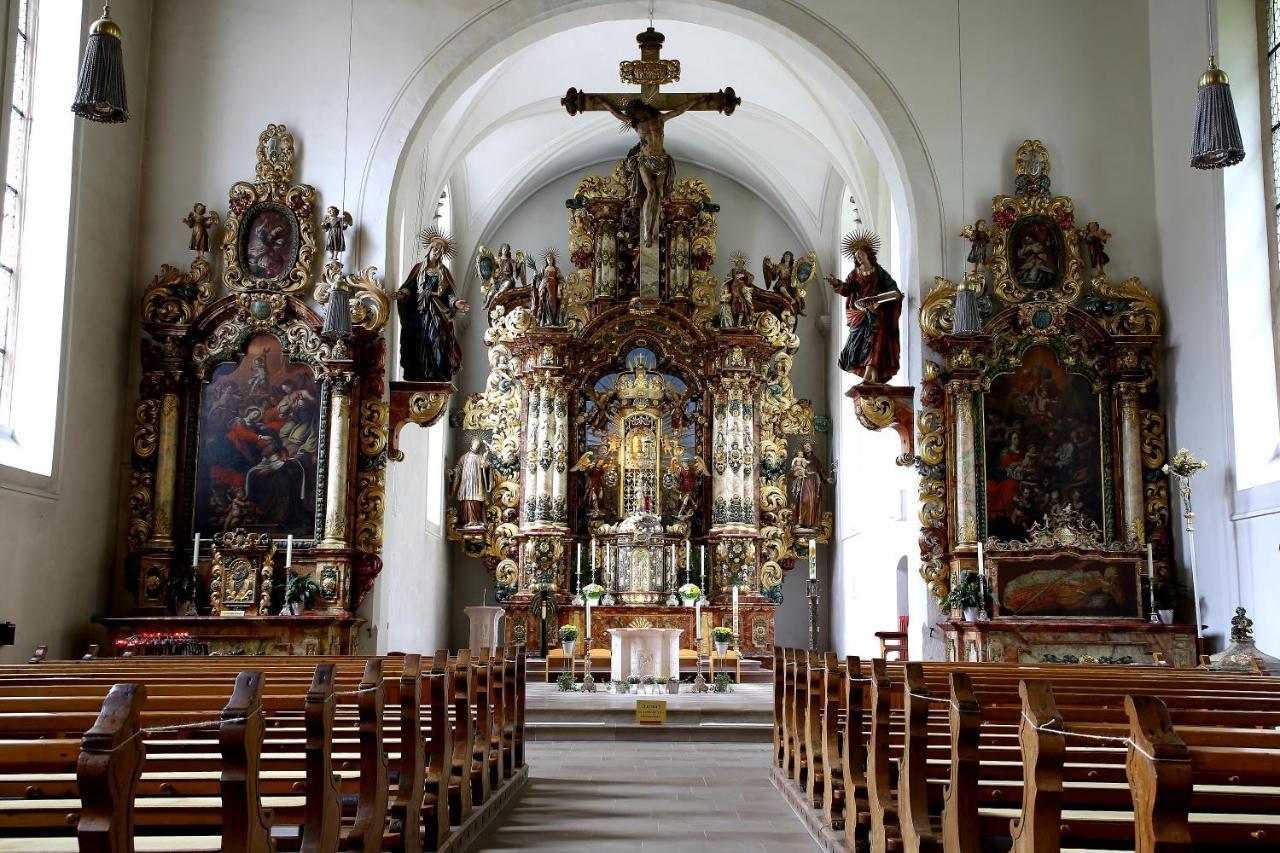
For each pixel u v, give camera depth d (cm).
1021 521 1838
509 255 2812
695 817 970
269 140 1922
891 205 2569
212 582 1792
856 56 1966
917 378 1912
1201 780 574
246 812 458
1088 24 1978
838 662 896
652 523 2689
